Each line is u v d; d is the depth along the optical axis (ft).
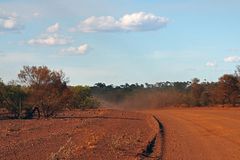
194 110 274.57
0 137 93.04
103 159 65.46
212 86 353.92
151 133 110.52
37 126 122.31
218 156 73.46
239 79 321.73
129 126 130.72
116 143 81.00
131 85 491.31
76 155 67.87
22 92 164.25
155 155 73.67
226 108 292.61
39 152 70.69
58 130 110.22
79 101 249.14
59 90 166.61
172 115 211.41
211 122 157.58
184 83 469.57
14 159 64.13
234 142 94.73
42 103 165.27
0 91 163.63
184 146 87.10
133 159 66.59
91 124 131.34
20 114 165.89
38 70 165.27
